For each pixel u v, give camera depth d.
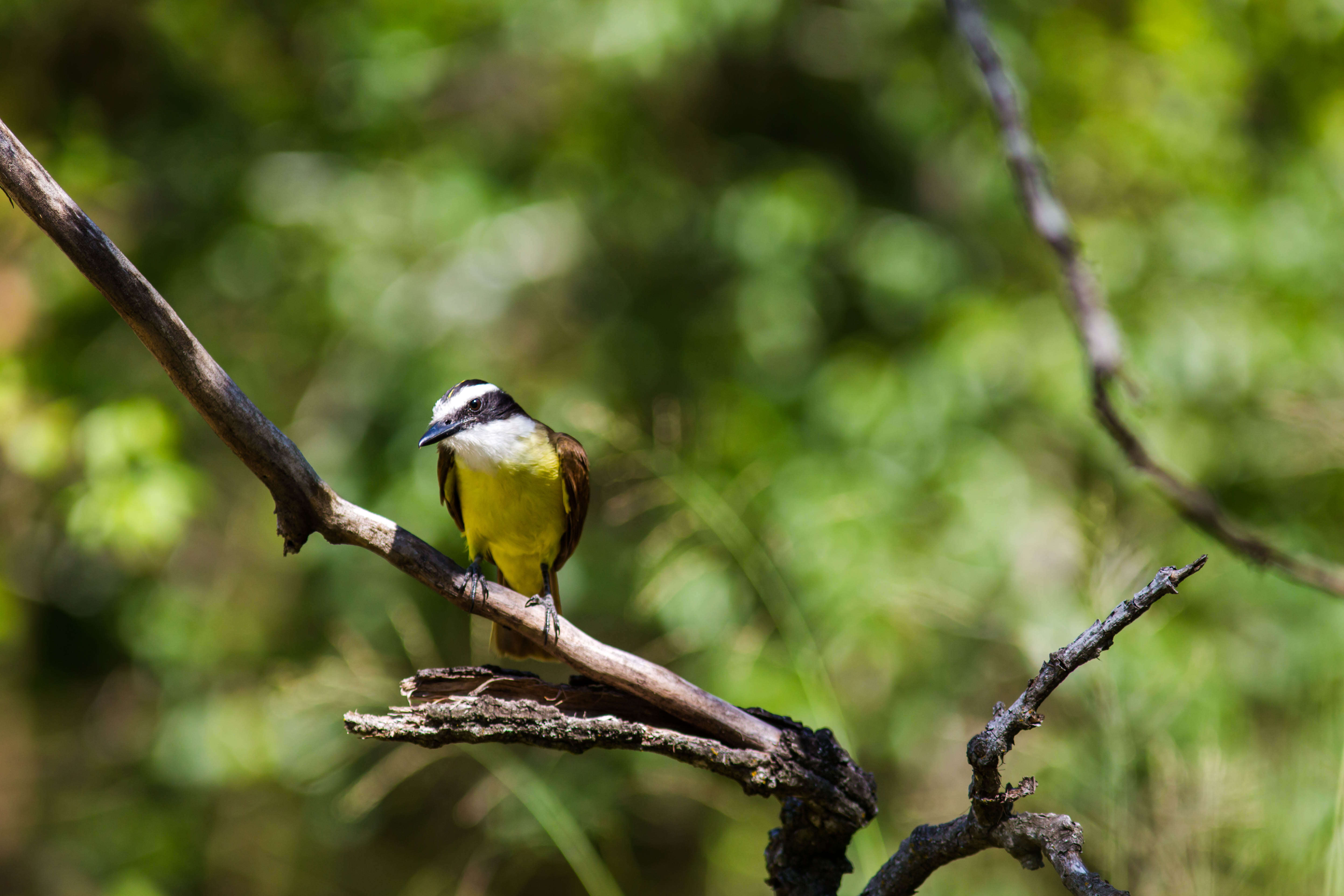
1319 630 9.29
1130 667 8.09
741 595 9.92
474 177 12.40
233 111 13.13
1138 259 11.98
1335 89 12.16
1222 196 11.92
